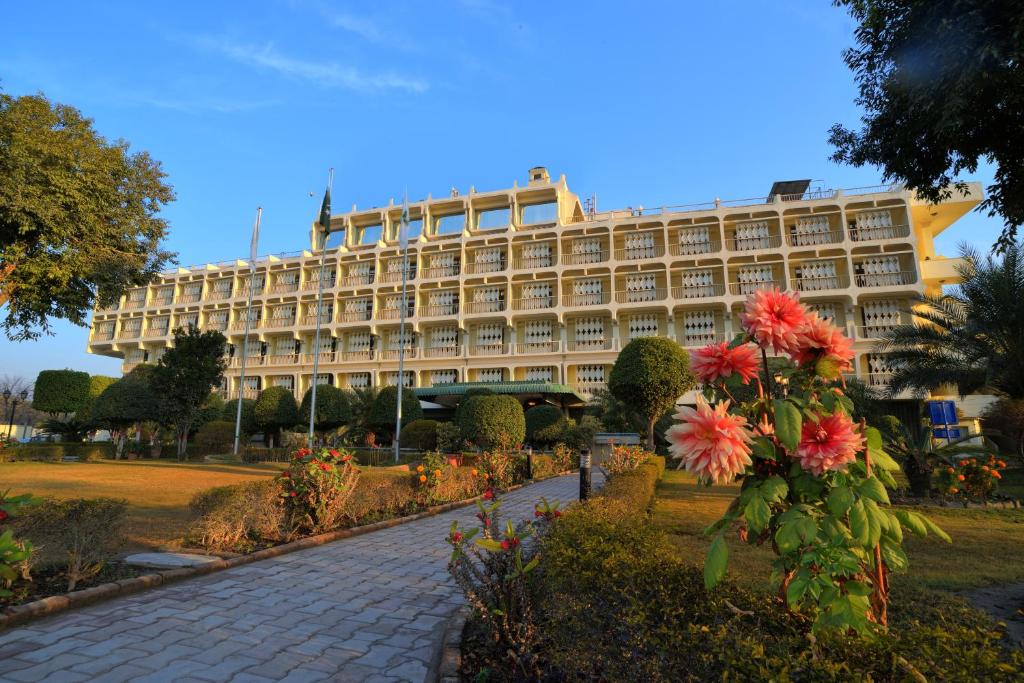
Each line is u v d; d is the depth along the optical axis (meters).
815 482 2.18
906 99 7.82
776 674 1.70
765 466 2.29
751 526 2.05
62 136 18.28
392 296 43.78
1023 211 7.86
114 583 5.11
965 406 28.05
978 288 18.38
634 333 37.38
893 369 28.00
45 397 35.84
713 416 2.14
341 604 5.03
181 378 26.91
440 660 3.78
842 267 33.88
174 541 6.88
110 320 52.81
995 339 18.20
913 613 4.00
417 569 6.36
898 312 32.50
